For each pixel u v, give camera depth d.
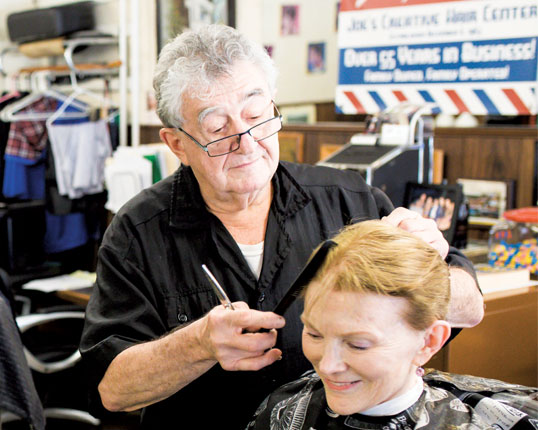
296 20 3.65
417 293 0.85
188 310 1.26
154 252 1.26
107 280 1.25
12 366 1.58
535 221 1.76
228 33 1.14
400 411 0.97
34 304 2.95
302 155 2.85
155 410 1.31
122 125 3.55
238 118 1.12
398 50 2.25
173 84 1.13
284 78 3.79
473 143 2.34
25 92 3.80
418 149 1.99
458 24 2.10
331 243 0.85
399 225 1.10
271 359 1.00
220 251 1.25
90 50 3.89
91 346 1.20
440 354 1.43
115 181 2.82
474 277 1.20
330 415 1.06
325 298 0.87
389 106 2.30
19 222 3.71
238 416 1.28
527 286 1.61
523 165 2.22
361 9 2.31
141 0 3.62
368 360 0.86
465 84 2.11
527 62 1.97
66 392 2.93
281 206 1.29
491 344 1.50
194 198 1.26
